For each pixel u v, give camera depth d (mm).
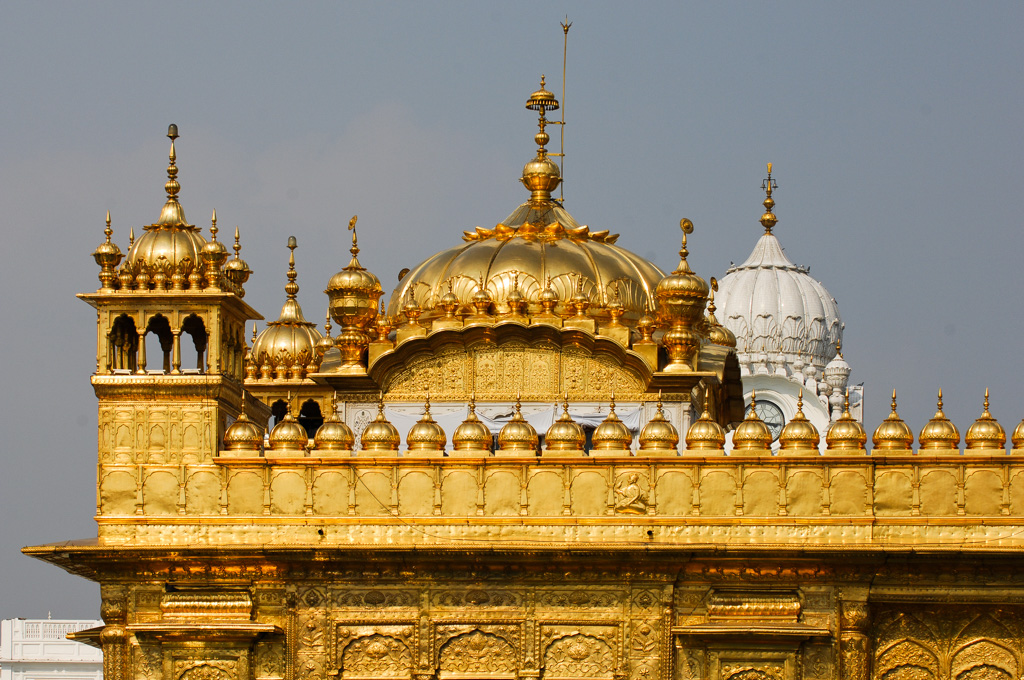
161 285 48812
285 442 47531
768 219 67250
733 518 45750
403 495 46562
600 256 54719
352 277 53656
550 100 59125
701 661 45750
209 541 46938
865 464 45625
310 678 46500
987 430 45875
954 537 45219
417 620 46375
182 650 46656
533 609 46156
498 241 55344
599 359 52125
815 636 45125
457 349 52562
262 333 62000
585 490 46219
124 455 47906
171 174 50625
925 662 46000
